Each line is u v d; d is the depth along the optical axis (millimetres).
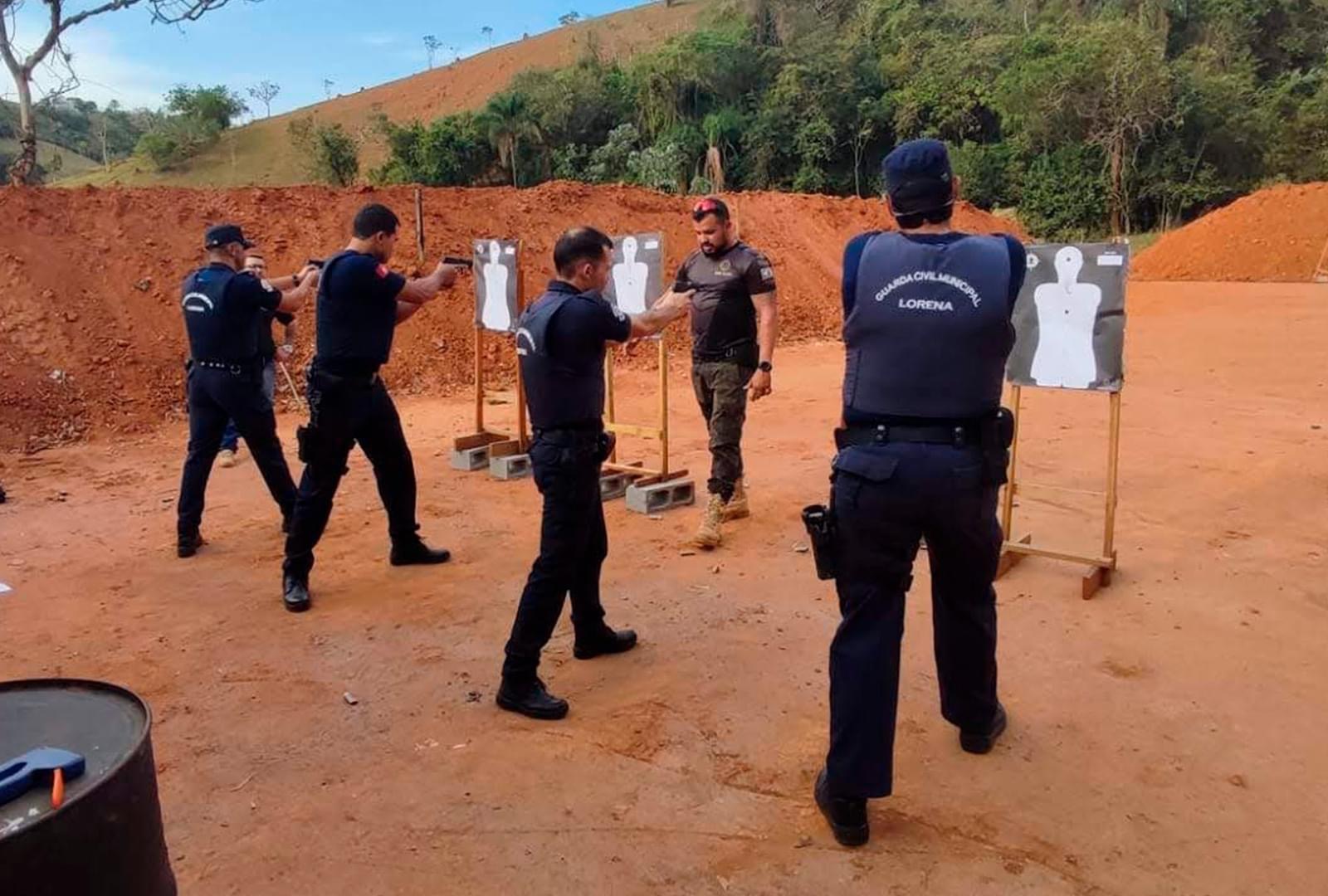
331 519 6723
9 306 10367
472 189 15828
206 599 5324
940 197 3154
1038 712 3988
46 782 1840
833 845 3145
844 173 49844
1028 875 2994
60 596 5375
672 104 49281
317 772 3602
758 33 55000
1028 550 5539
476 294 8164
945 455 3062
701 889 2939
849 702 3107
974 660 3543
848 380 3213
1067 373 5266
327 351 5066
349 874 3014
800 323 17094
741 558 5855
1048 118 43156
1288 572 5477
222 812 3344
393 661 4531
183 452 8898
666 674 4371
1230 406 10180
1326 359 13070
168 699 4168
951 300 3035
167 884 2133
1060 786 3469
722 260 5844
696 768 3602
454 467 8117
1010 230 29078
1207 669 4348
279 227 13242
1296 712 3971
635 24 82562
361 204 14164
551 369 3893
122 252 11695
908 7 55906
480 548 6125
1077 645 4590
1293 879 2969
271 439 6094
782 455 8477
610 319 3961
